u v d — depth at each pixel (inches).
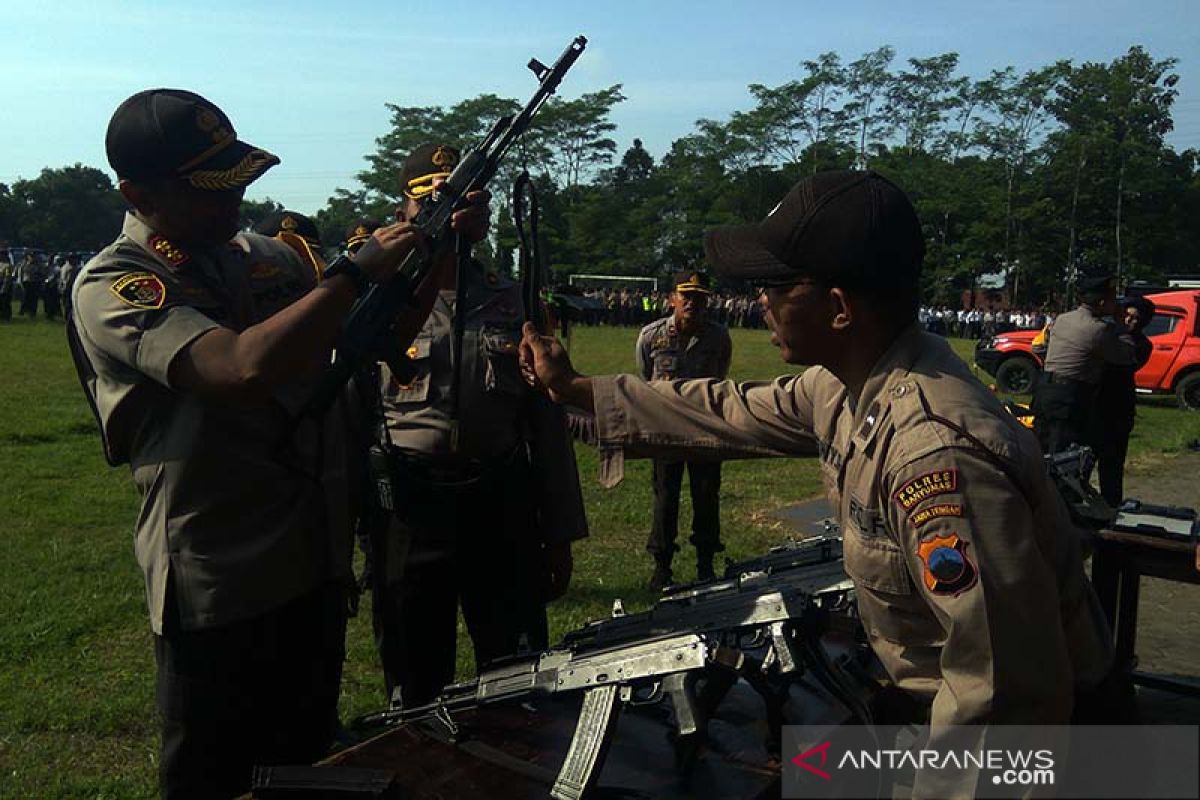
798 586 76.8
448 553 115.6
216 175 76.9
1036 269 2150.6
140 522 82.2
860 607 60.6
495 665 76.1
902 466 53.1
